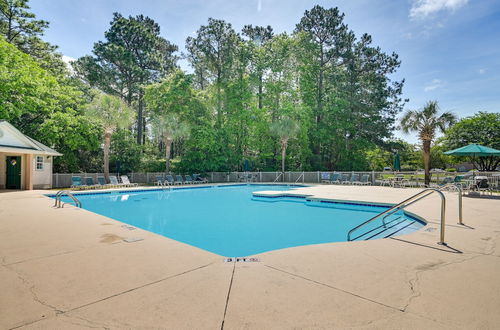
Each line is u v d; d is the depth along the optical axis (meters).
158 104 26.88
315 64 30.44
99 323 2.14
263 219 9.41
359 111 31.64
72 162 21.34
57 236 5.11
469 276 3.21
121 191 16.73
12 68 17.67
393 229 7.57
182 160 25.44
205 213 10.57
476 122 25.50
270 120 31.38
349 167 31.69
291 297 2.62
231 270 3.37
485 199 11.08
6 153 16.02
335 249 4.32
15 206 9.12
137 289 2.80
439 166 39.91
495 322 2.18
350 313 2.32
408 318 2.24
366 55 31.12
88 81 32.47
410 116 18.70
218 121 28.69
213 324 2.13
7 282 2.98
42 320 2.19
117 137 24.59
